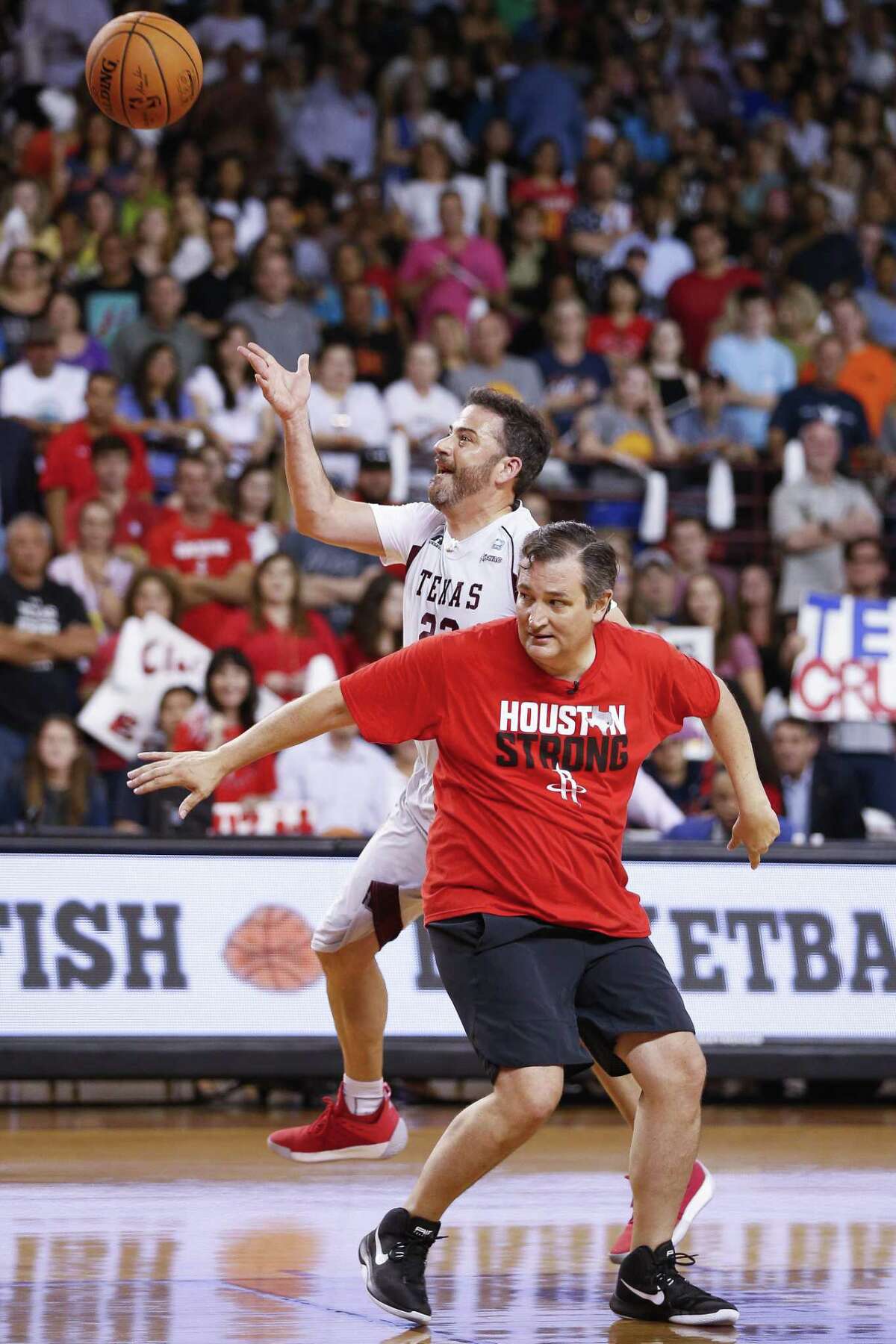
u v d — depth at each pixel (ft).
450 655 26.23
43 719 64.80
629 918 26.50
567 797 26.02
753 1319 25.20
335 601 71.77
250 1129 48.91
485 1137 24.90
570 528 25.98
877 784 71.20
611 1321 25.18
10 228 88.48
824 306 100.37
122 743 61.98
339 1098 33.96
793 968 52.80
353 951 32.81
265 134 101.76
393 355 86.22
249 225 95.30
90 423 75.61
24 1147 44.75
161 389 79.25
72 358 81.10
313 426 79.61
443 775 26.48
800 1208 35.88
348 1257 29.86
